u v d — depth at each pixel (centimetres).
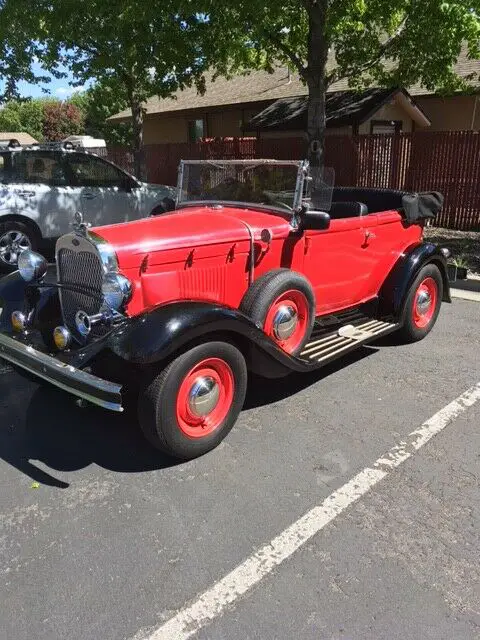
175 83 1231
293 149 1334
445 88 1122
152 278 370
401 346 549
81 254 373
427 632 230
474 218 1082
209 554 275
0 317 422
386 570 263
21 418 413
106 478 339
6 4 1005
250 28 894
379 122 1588
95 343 340
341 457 357
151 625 235
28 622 237
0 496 323
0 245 841
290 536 287
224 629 233
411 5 868
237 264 411
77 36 1063
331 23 827
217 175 477
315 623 235
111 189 940
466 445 369
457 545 279
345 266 488
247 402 433
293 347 428
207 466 349
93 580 260
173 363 324
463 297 720
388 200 573
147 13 830
